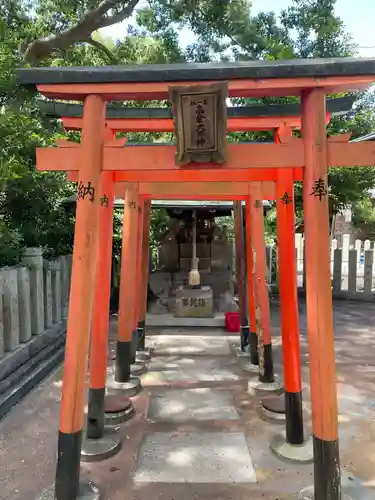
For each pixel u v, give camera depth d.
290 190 4.08
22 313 5.92
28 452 3.86
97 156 3.06
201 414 4.72
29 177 6.90
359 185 11.07
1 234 5.98
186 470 3.57
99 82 2.84
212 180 4.54
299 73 2.72
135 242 5.43
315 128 2.93
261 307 5.45
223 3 10.57
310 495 3.15
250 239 6.22
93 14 9.34
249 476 3.48
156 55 11.47
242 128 4.54
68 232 8.49
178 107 2.78
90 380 4.02
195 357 6.88
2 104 6.33
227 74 2.72
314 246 2.97
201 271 10.36
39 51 9.38
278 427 4.38
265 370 5.43
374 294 11.91
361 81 2.77
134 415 4.68
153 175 4.48
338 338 8.03
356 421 4.50
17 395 4.98
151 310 9.54
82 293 3.04
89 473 3.53
